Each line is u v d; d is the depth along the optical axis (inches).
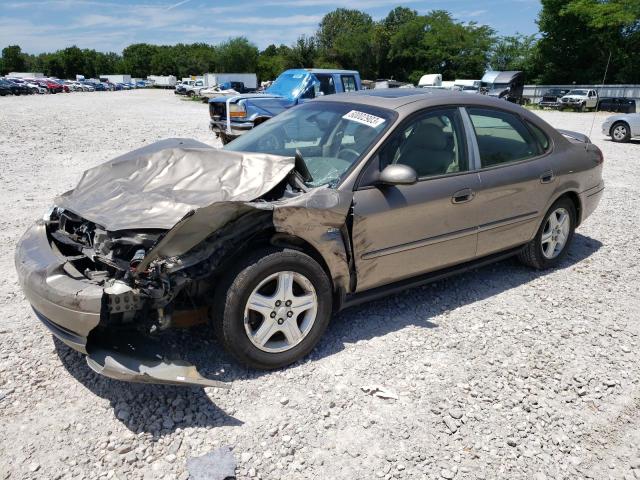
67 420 110.8
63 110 1021.2
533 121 185.9
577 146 200.8
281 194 131.8
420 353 140.2
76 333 111.2
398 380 128.2
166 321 116.0
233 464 99.8
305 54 2915.8
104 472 97.7
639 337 153.5
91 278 117.0
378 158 142.6
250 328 124.3
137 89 3639.3
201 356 133.6
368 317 158.9
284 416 114.0
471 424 114.3
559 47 2204.7
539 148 185.5
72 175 364.5
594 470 103.4
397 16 3442.4
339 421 113.4
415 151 150.9
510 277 193.8
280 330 127.2
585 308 170.4
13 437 105.6
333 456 103.8
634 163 474.9
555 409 120.4
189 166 138.6
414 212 146.5
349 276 138.9
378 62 3038.9
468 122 165.2
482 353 141.3
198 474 96.6
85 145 518.3
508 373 133.0
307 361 134.2
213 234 116.3
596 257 217.6
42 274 116.5
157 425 109.7
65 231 135.2
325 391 122.7
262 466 100.4
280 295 125.3
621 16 1841.8
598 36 2003.0
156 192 128.8
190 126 755.4
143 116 933.2
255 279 120.0
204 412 114.2
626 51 1941.4
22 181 339.3
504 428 113.6
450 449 107.0
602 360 140.7
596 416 118.8
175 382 105.8
